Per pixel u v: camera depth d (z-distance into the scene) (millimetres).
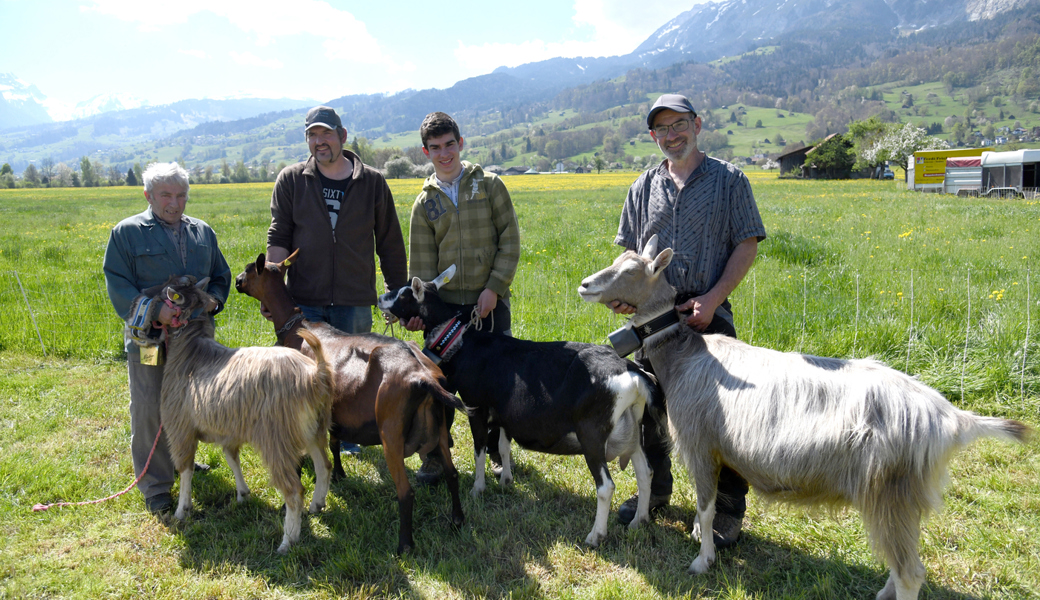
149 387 4258
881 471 2811
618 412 3699
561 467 4887
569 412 3777
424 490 4516
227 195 52594
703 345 3564
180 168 4266
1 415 5629
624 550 3732
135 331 4059
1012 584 3305
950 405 2889
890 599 3182
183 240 4410
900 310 7293
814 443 2943
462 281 4805
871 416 2859
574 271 10578
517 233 4820
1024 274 8859
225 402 3779
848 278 9070
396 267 5402
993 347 5898
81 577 3492
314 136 4668
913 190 35500
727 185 3719
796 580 3426
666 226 3879
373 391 3885
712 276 3836
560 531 4000
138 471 4309
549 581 3504
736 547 3777
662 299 3639
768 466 3090
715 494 3486
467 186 4707
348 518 4148
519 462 4977
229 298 9227
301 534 3963
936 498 2895
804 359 3262
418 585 3447
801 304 7812
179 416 4027
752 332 6699
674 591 3387
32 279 10617
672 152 3742
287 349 3963
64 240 17391
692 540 3867
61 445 5078
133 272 4266
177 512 4141
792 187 43344
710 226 3766
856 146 67250
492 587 3426
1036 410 5090
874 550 2969
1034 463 4391
